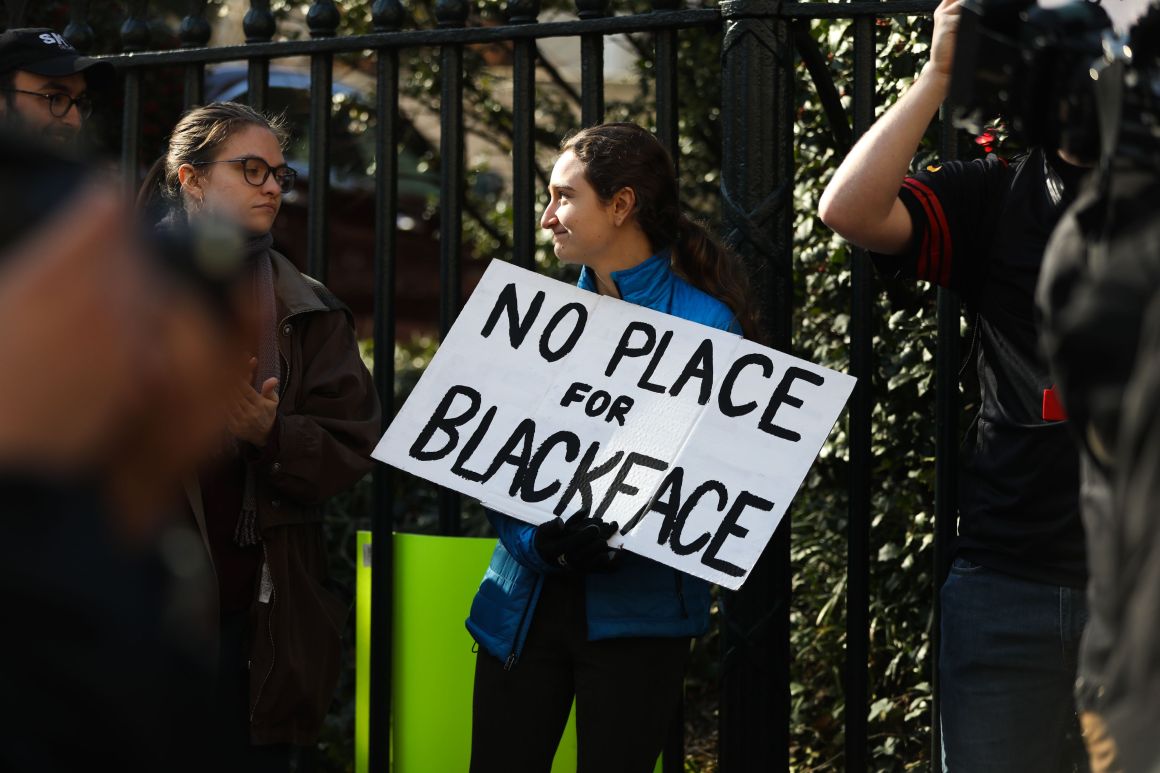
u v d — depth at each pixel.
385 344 3.78
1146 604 1.53
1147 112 1.72
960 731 2.58
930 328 3.89
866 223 2.61
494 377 3.06
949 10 2.52
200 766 1.13
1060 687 2.49
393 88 3.75
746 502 2.83
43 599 1.03
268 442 2.95
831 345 4.32
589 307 3.04
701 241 3.00
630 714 2.80
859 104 3.26
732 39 3.27
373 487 3.65
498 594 2.92
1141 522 1.55
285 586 3.09
